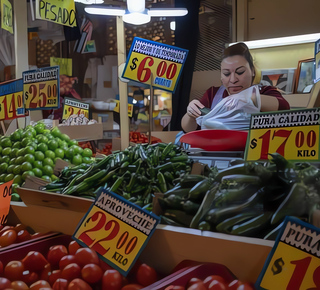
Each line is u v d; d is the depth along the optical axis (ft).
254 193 3.53
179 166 4.94
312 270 2.83
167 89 8.07
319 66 6.08
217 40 14.28
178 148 5.37
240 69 9.94
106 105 14.37
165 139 13.12
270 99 9.53
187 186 4.03
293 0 13.09
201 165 4.50
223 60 10.20
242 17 13.84
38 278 3.81
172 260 3.72
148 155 5.08
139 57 8.21
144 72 8.17
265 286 2.93
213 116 10.10
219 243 3.40
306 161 3.69
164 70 8.05
